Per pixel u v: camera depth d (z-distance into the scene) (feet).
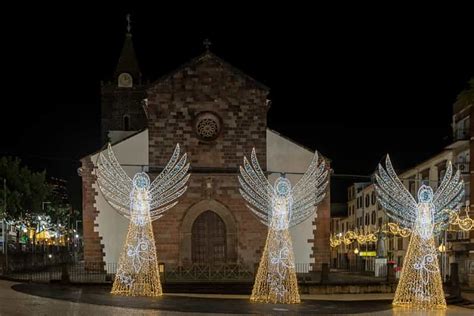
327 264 139.85
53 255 260.83
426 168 216.13
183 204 150.00
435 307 104.47
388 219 242.58
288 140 153.38
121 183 147.74
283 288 110.11
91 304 98.02
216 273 148.05
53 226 318.04
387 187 191.72
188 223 149.38
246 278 146.20
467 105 186.19
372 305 107.14
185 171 150.00
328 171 153.28
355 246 307.58
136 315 86.63
